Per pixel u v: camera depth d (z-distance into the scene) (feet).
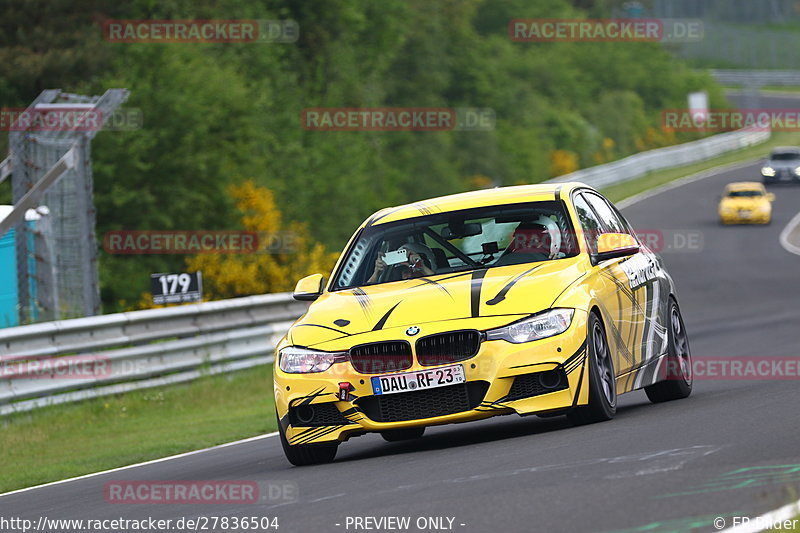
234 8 545.44
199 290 204.74
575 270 96.48
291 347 94.27
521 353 88.99
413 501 66.69
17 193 256.32
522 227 102.12
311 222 500.74
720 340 229.45
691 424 86.33
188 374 193.77
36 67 395.75
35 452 149.48
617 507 58.18
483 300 91.97
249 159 438.40
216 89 425.28
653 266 115.65
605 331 96.17
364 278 102.12
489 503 62.95
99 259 379.14
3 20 414.41
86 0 424.05
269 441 127.54
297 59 621.31
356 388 90.58
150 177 392.27
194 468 108.27
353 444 112.16
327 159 531.50
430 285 95.81
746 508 55.83
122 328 185.16
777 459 67.67
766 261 424.46
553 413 90.84
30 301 252.01
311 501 72.43
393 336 90.33
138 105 391.86
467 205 106.63
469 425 115.85
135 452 133.69
